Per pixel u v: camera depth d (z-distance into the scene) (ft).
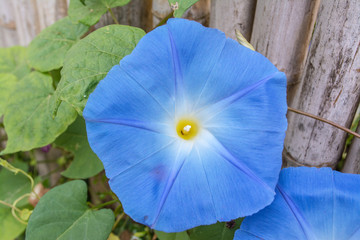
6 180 1.03
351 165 0.82
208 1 0.85
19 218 0.99
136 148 0.62
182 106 0.66
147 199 0.61
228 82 0.64
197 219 0.62
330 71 0.72
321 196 0.64
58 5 1.06
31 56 0.92
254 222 0.64
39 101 0.88
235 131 0.64
